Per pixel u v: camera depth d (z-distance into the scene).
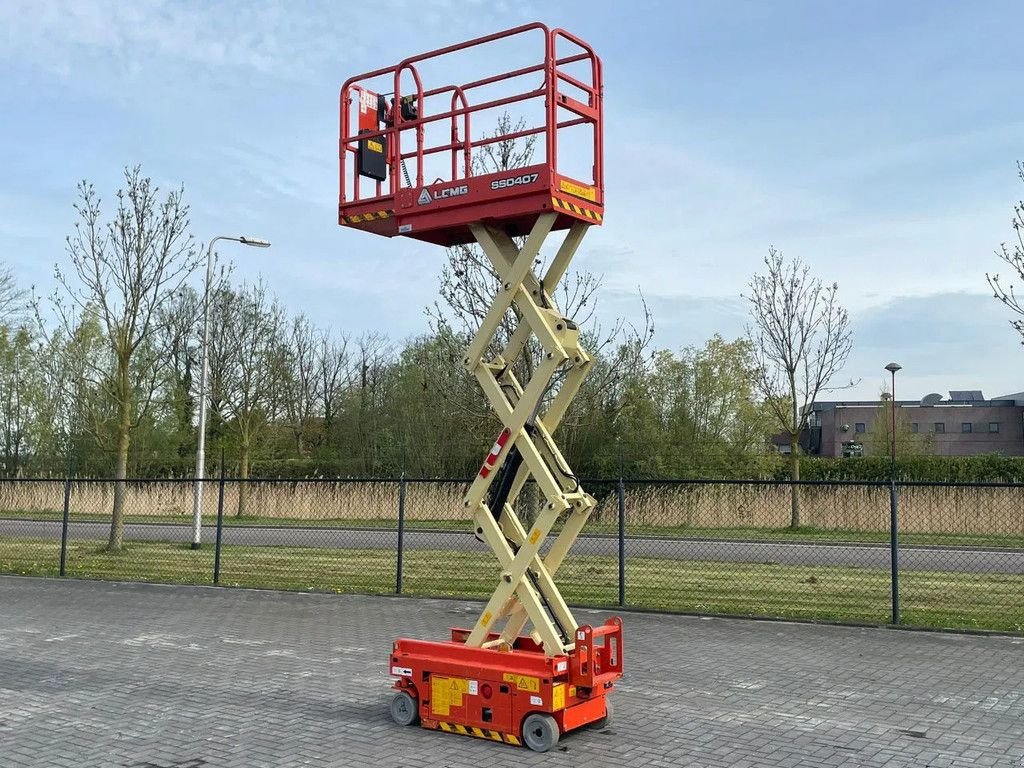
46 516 33.22
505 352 6.86
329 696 7.91
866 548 20.06
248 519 30.31
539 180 6.31
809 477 34.66
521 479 6.90
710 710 7.37
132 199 20.41
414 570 17.14
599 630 6.56
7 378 44.25
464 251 17.09
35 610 12.96
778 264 27.41
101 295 20.52
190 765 6.01
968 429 65.38
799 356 27.27
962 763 6.02
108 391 22.20
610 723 6.95
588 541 21.89
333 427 50.47
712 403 37.44
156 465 40.78
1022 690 8.05
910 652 9.78
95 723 7.04
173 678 8.62
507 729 6.43
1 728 6.91
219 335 41.41
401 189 6.98
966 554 18.97
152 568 17.86
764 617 11.90
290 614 12.56
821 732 6.73
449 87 7.27
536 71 6.59
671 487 25.92
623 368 20.16
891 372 36.34
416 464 37.88
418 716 6.93
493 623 6.70
